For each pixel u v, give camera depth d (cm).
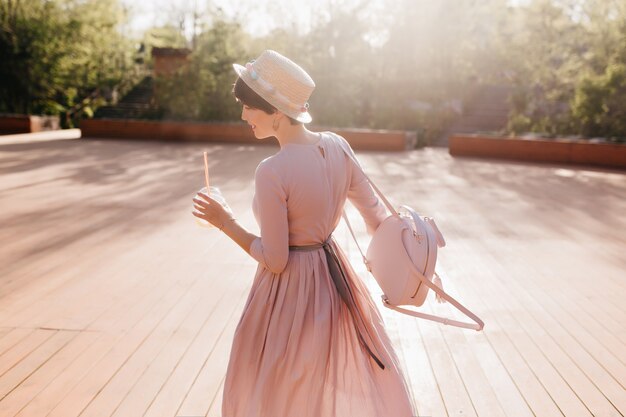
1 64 2172
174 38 3203
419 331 376
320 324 196
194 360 327
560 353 349
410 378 314
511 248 596
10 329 364
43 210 718
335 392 200
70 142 1658
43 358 326
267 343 197
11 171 1045
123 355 331
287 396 196
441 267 524
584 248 604
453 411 282
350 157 203
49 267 493
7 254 528
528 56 2175
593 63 1822
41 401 281
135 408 276
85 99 2633
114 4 2705
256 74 185
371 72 2270
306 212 191
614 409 287
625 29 1712
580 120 1706
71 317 385
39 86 2252
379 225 217
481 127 2264
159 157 1338
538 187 1038
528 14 2133
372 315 217
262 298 200
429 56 2483
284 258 187
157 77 1984
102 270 487
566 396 298
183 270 491
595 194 976
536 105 2119
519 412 282
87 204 761
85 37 2423
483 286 474
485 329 383
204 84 1900
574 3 2016
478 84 2597
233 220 193
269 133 195
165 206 761
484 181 1091
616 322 400
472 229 680
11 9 2241
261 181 185
